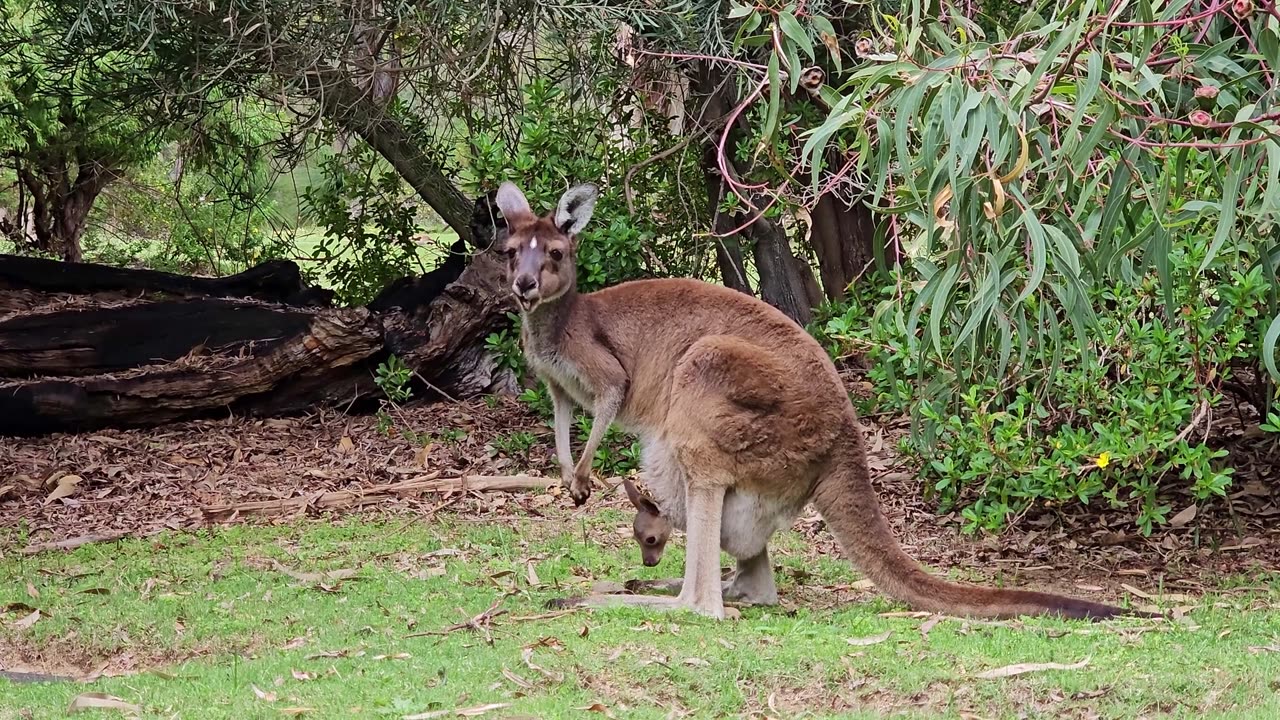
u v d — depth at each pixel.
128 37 10.24
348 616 6.00
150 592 6.59
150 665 5.55
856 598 6.46
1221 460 8.26
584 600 5.94
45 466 9.31
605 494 8.57
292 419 10.41
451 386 10.85
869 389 10.45
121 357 10.46
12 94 12.59
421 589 6.51
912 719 4.48
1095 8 4.85
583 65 10.37
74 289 11.02
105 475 9.16
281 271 11.54
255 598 6.41
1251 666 4.83
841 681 4.82
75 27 9.34
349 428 10.21
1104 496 7.65
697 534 5.78
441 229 14.09
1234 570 6.88
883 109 5.25
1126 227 5.36
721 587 5.84
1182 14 5.39
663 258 11.24
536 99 10.22
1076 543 7.50
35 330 10.26
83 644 5.75
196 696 4.83
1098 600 6.37
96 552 7.47
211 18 9.99
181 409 10.19
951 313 6.17
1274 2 4.52
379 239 12.55
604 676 4.90
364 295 12.52
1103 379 7.34
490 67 10.49
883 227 6.34
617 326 6.27
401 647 5.45
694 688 4.80
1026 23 5.21
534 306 6.19
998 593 5.68
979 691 4.66
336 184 12.09
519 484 8.76
